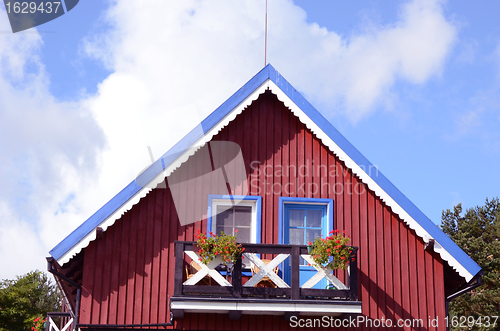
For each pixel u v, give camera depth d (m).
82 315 9.61
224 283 9.43
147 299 9.84
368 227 10.63
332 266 9.61
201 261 9.41
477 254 33.94
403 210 10.45
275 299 9.29
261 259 10.23
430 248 10.48
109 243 10.05
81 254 10.12
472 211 38.34
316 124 10.84
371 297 10.23
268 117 11.13
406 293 10.31
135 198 10.02
